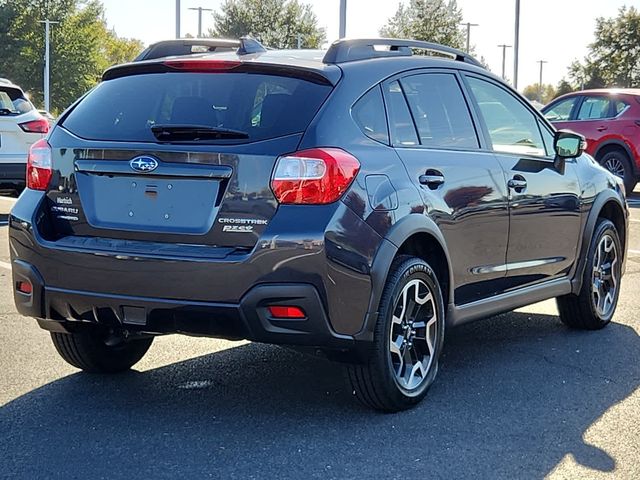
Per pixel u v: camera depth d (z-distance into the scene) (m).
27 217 4.43
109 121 4.49
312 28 76.06
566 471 3.82
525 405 4.68
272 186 4.00
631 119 15.12
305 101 4.25
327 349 4.21
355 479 3.71
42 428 4.28
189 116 4.34
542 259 5.73
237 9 75.12
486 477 3.75
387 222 4.26
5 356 5.46
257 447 4.06
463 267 4.93
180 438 4.17
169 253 4.07
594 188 6.27
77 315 4.34
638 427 4.37
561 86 85.44
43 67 71.00
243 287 3.97
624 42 67.62
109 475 3.74
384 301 4.28
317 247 3.96
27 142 11.32
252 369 5.31
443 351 5.81
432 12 53.44
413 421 4.42
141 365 5.38
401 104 4.71
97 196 4.33
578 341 6.09
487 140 5.30
